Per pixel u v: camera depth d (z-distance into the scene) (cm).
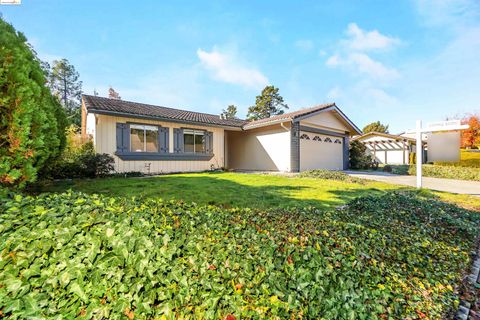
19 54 326
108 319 142
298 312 160
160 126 1023
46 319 134
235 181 766
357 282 194
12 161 307
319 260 200
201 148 1172
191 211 270
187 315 151
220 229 227
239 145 1488
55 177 759
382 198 513
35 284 147
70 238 173
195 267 174
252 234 225
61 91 3128
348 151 1596
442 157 714
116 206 239
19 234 171
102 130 880
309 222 298
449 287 230
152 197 499
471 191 785
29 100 320
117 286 154
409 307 194
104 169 827
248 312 153
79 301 146
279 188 654
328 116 1407
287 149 1187
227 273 174
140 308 147
